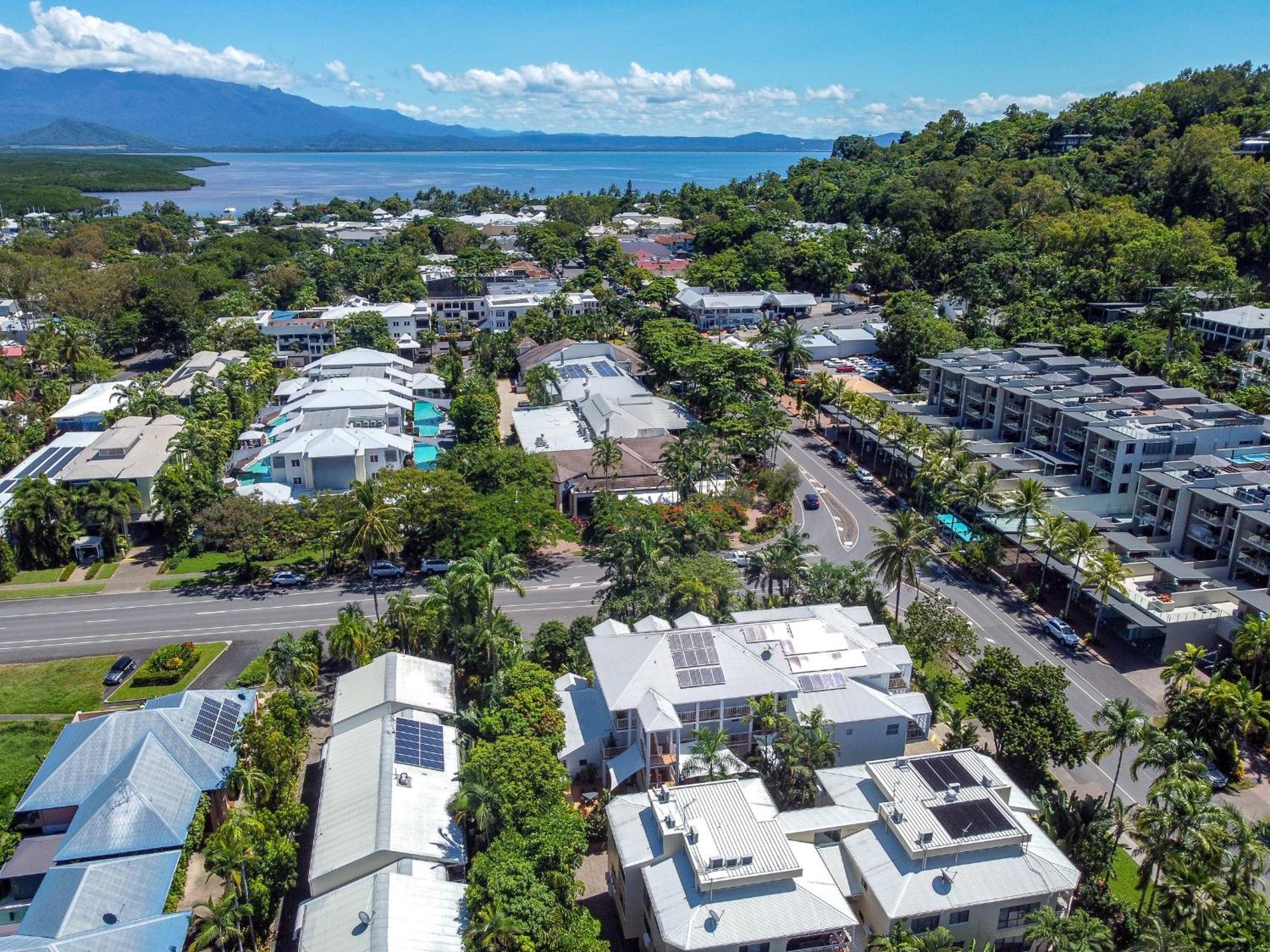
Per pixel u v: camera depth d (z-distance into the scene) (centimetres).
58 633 10325
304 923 5909
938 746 8150
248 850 6162
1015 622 10462
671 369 18412
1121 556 11406
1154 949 5356
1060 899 5903
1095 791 7731
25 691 9175
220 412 15888
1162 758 6506
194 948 5716
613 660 7838
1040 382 15625
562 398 17675
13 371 18962
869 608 9656
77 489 12400
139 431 14425
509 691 7925
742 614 8825
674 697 7431
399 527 11319
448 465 13538
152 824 6556
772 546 10400
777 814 6300
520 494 12062
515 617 10538
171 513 12119
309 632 9338
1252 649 8556
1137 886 6681
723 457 14200
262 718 7881
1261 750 8262
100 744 7119
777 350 19462
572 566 11944
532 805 6575
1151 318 19238
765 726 7456
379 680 8081
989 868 5866
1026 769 7412
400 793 6800
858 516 13350
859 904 5944
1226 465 12388
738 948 5391
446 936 5738
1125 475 12688
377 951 5431
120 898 6022
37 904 5972
